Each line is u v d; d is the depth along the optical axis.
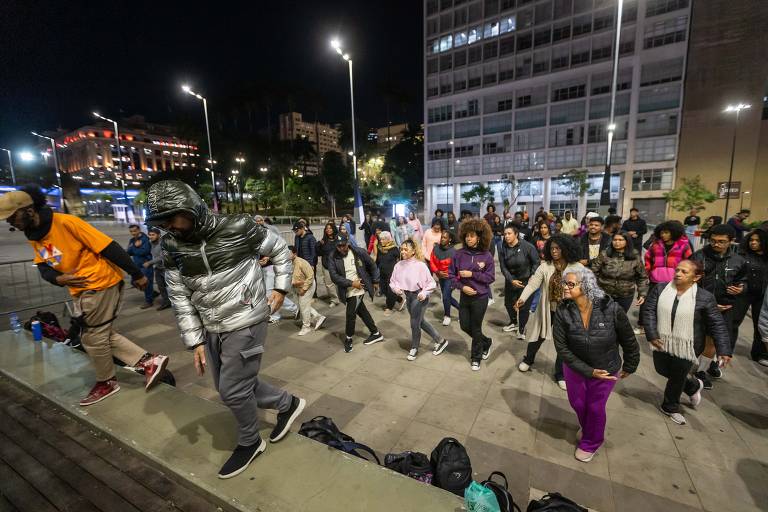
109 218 51.28
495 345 5.12
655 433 3.13
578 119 43.56
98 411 2.91
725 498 2.44
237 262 2.03
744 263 4.07
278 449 2.44
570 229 10.16
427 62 52.94
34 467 2.46
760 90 37.22
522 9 44.72
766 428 3.18
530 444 3.02
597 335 2.67
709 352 3.57
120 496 2.21
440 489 2.12
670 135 39.97
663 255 4.79
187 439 2.58
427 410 3.53
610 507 2.38
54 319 4.90
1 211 2.45
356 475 2.23
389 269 6.45
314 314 5.82
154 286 8.91
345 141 69.12
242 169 61.78
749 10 36.44
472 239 4.22
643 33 39.50
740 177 38.62
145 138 140.62
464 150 51.72
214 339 2.12
